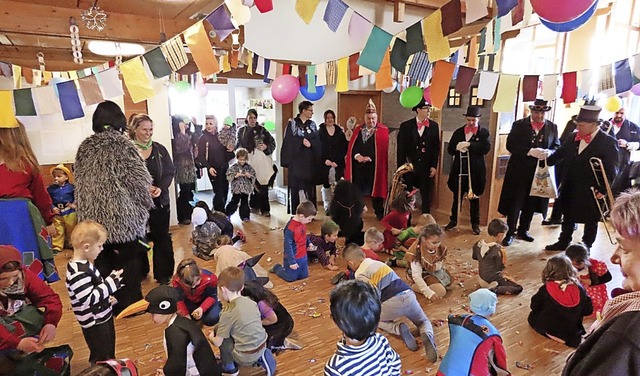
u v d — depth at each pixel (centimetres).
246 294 222
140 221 252
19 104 206
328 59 464
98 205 236
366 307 138
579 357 75
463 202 499
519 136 395
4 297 172
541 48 572
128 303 263
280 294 304
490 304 178
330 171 534
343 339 148
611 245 407
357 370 139
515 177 401
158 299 185
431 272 304
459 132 438
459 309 278
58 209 389
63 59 487
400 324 238
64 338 244
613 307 76
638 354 64
